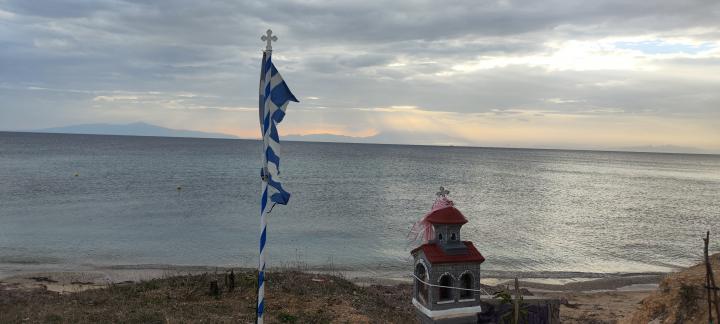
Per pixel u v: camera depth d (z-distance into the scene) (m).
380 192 82.44
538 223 57.25
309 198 72.44
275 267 34.84
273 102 11.62
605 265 39.59
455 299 14.51
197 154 186.50
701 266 14.59
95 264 35.09
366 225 52.66
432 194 81.25
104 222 50.03
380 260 38.75
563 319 25.19
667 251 44.78
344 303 19.86
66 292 25.09
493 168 164.50
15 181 81.00
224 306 18.34
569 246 45.72
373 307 20.27
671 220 61.69
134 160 141.38
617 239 49.34
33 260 35.72
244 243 42.94
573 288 33.19
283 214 57.88
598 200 82.00
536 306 15.53
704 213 68.31
